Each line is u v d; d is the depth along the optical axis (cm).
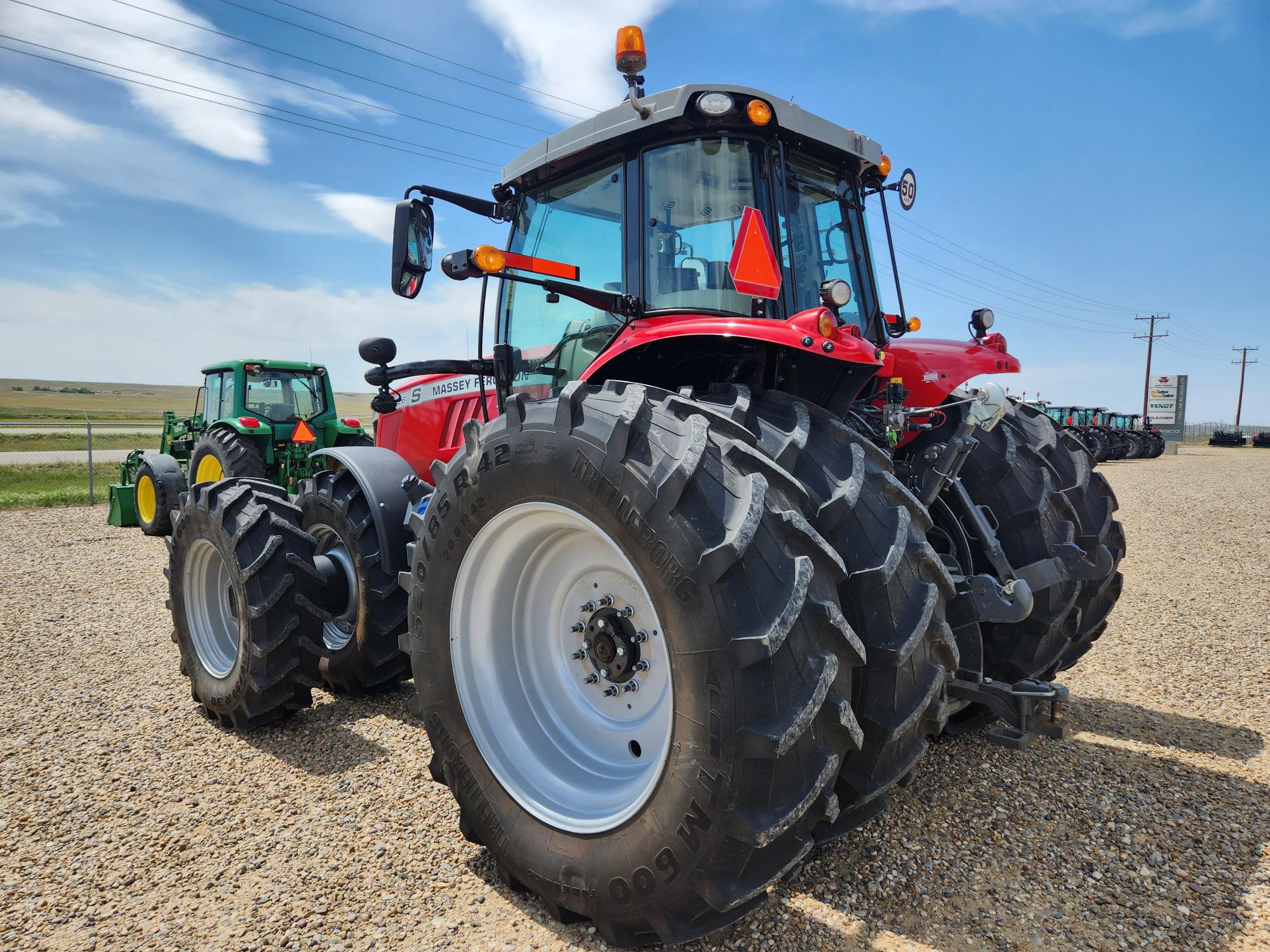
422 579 241
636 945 189
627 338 259
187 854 240
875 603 189
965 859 228
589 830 196
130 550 808
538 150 298
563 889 198
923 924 200
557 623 240
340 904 214
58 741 328
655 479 182
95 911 213
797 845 174
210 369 996
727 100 245
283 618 328
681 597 173
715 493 180
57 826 258
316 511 381
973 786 272
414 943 198
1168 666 403
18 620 524
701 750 170
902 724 185
